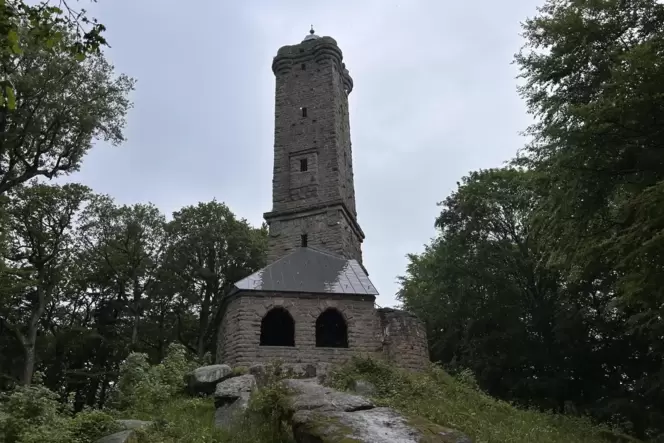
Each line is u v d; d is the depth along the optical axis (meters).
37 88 25.67
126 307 42.22
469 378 24.56
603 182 17.42
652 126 16.31
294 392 14.76
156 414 16.89
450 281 37.81
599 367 32.41
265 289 23.38
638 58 15.64
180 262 42.44
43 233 37.56
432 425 11.88
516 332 34.19
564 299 33.91
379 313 24.14
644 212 13.98
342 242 31.05
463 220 38.75
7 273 29.95
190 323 44.53
